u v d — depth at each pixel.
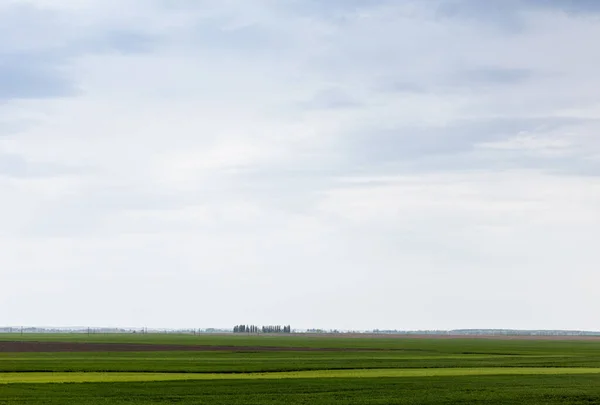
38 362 84.69
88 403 46.78
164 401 48.22
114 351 119.12
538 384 60.41
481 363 90.38
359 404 47.91
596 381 63.41
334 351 128.12
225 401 48.56
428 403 48.66
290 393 53.12
